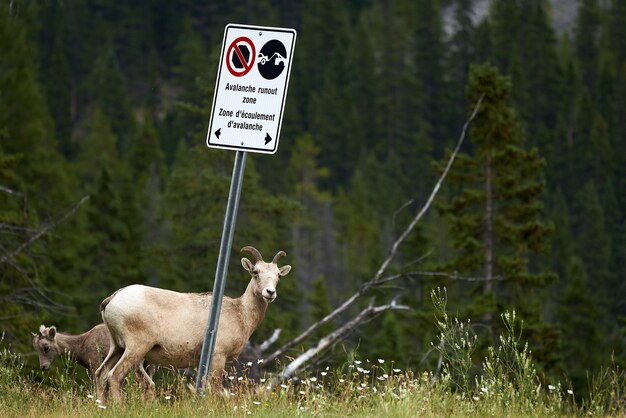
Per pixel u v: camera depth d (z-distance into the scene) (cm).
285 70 2033
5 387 2248
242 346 2442
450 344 2050
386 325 8469
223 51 2064
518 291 6644
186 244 7881
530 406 1994
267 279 2411
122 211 10644
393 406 1903
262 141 2023
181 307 2355
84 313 9325
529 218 6881
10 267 4522
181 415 1950
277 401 2056
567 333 11512
